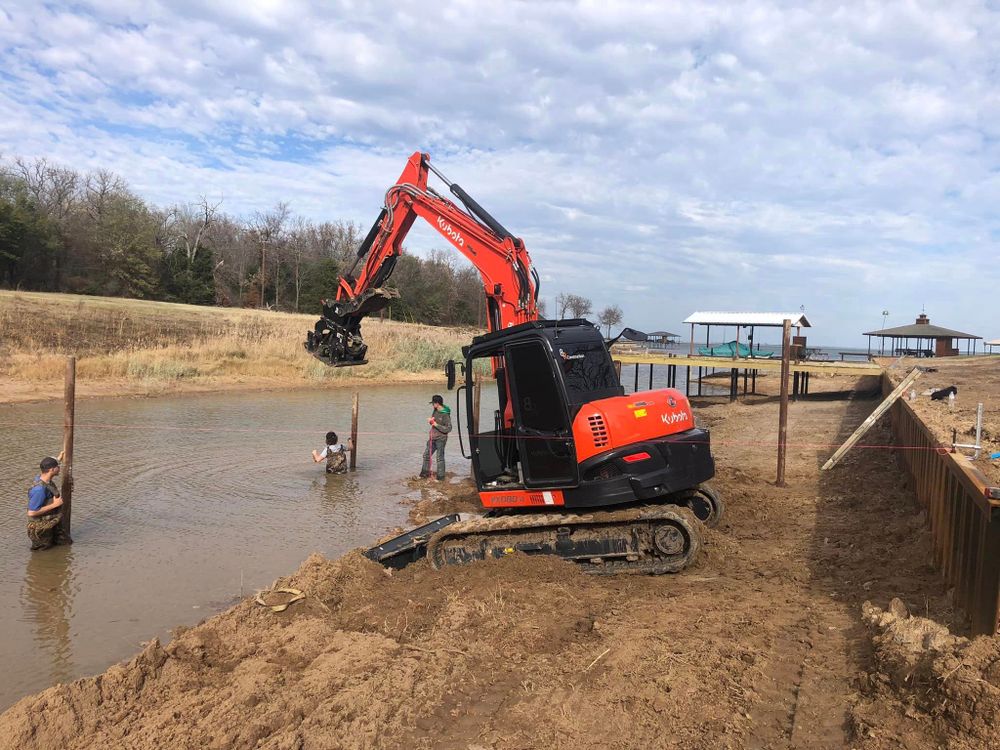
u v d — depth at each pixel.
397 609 6.29
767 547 7.93
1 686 5.31
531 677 4.77
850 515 9.21
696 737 3.87
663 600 6.19
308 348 11.92
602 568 7.13
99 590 7.30
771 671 4.60
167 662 5.18
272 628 5.91
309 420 20.27
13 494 10.94
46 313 33.03
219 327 38.56
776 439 16.59
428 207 11.04
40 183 66.94
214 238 83.25
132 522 9.83
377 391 29.02
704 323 32.22
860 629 5.15
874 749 3.47
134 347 30.56
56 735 4.24
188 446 15.59
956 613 5.11
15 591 7.26
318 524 9.93
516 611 6.01
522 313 10.27
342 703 4.47
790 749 3.67
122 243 61.53
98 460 13.83
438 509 10.82
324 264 77.12
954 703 3.47
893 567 6.64
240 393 26.52
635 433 7.36
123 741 4.18
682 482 7.39
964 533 5.11
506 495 7.80
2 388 22.47
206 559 8.33
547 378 7.55
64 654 5.85
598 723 4.08
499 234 10.54
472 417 8.13
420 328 58.47
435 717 4.32
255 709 4.49
